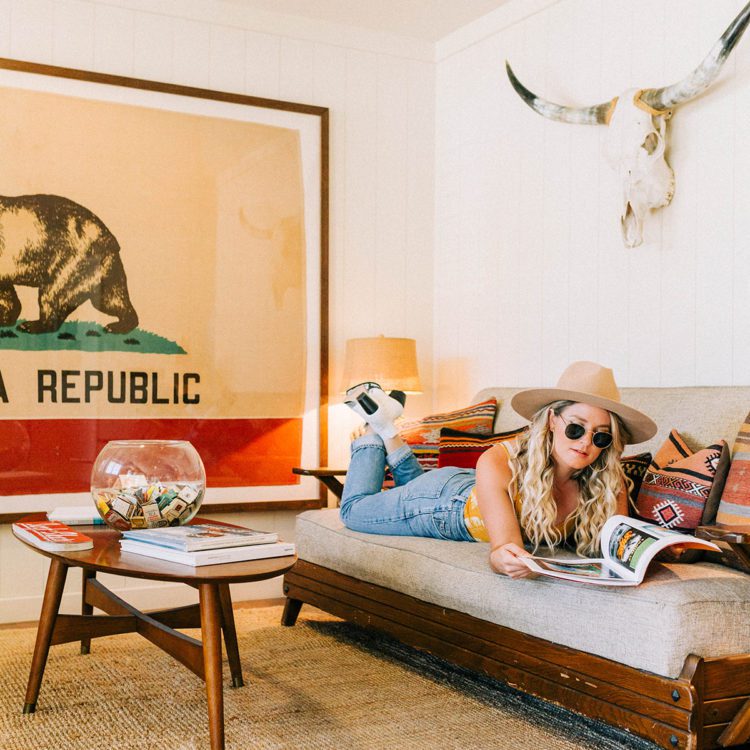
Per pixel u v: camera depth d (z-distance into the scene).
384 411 2.87
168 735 2.07
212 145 3.74
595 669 1.88
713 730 1.71
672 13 3.02
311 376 3.92
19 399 3.37
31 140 3.41
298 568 3.12
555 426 2.16
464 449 3.07
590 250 3.35
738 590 1.82
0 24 3.39
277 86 3.91
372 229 4.12
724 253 2.81
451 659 2.33
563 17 3.51
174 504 2.30
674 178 2.99
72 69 3.47
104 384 3.51
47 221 3.43
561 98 3.52
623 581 1.82
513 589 2.11
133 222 3.58
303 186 3.93
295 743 2.04
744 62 2.75
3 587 3.35
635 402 2.71
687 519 2.13
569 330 3.45
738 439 2.19
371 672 2.62
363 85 4.11
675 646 1.72
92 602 2.62
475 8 3.88
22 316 3.38
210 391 3.71
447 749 2.02
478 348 3.96
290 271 3.89
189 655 1.99
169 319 3.64
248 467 3.77
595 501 2.16
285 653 2.82
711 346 2.85
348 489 2.86
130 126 3.58
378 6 3.87
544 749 2.03
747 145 2.74
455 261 4.14
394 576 2.54
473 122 4.02
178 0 3.70
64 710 2.23
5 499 3.34
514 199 3.75
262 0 3.80
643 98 2.96
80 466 3.46
